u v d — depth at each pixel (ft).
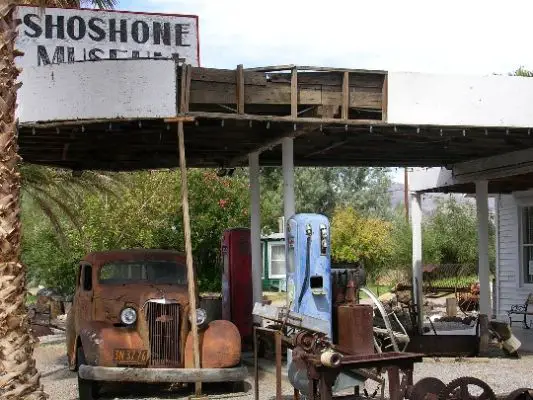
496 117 36.27
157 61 31.89
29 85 32.32
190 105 33.32
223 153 46.88
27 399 20.52
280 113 34.63
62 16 35.06
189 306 31.81
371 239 116.57
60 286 76.13
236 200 86.69
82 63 32.01
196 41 36.68
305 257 32.24
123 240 71.10
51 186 60.59
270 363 40.81
